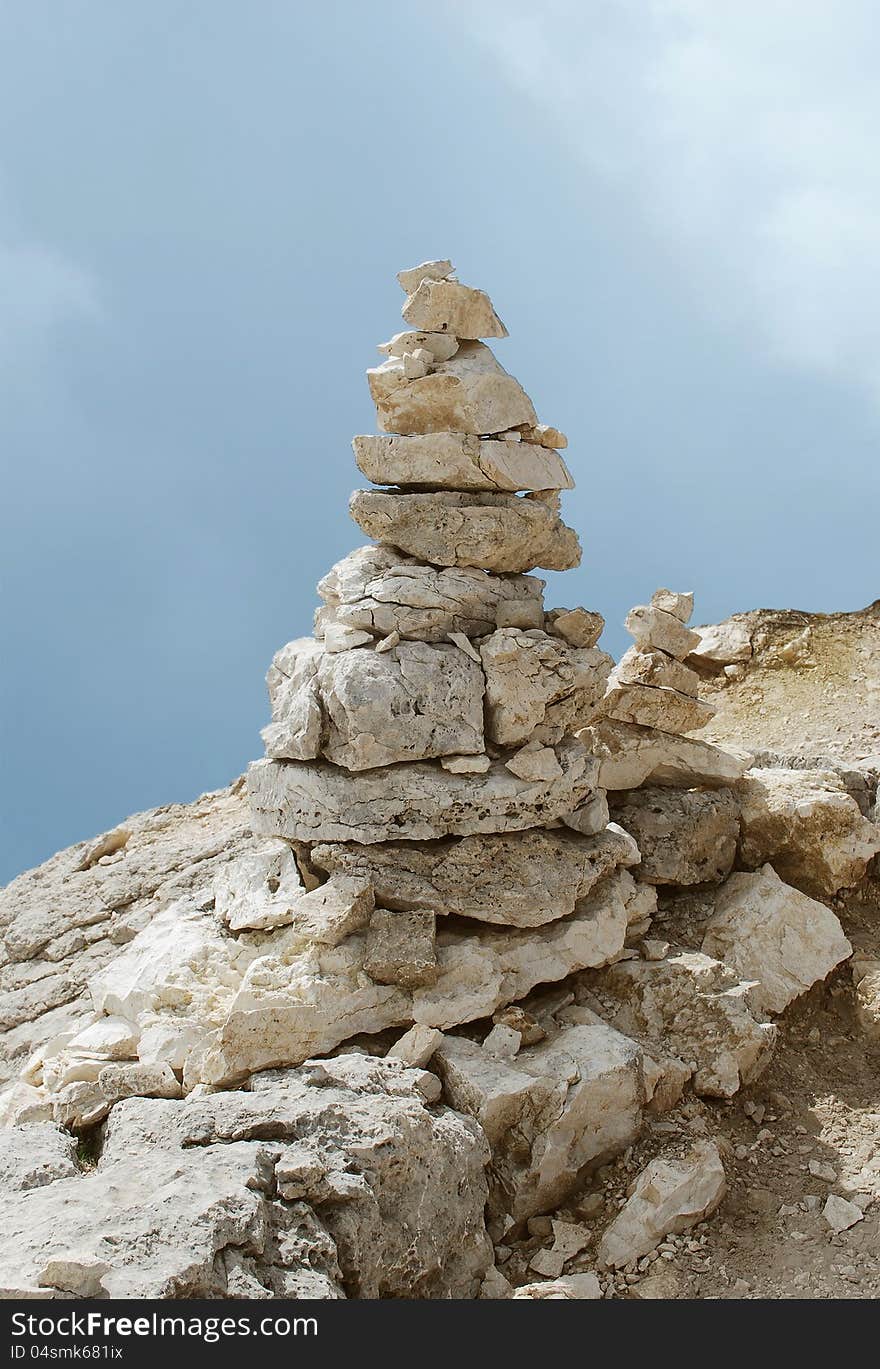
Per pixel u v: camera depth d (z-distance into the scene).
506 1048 6.81
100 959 9.34
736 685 14.40
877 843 9.00
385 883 7.25
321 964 6.95
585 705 7.96
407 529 7.75
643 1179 6.42
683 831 8.48
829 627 14.70
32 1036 8.55
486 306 7.97
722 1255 6.18
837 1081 7.50
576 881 7.52
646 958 7.71
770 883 8.33
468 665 7.53
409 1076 6.43
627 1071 6.62
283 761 7.63
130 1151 5.88
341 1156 5.68
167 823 11.91
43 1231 5.04
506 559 7.91
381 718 7.21
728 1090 7.00
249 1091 6.35
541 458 7.98
